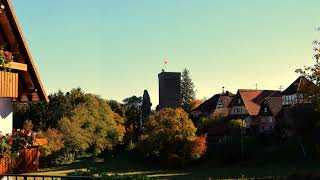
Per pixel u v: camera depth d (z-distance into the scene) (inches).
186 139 2657.5
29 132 599.5
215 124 3225.9
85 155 3250.5
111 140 3388.3
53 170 2623.0
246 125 3400.6
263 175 2011.6
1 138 561.0
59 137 2829.7
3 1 582.6
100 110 3405.5
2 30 606.5
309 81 1690.5
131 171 2571.4
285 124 2689.5
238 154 2605.8
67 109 3142.2
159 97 4685.0
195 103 4830.2
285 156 2484.0
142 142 2832.2
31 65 616.1
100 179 742.5
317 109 1710.1
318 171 1861.5
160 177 2192.4
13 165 608.1
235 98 3720.5
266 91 3816.4
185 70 5428.2
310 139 2480.3
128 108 4360.2
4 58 557.6
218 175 2174.0
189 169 2581.2
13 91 584.4
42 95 635.5
